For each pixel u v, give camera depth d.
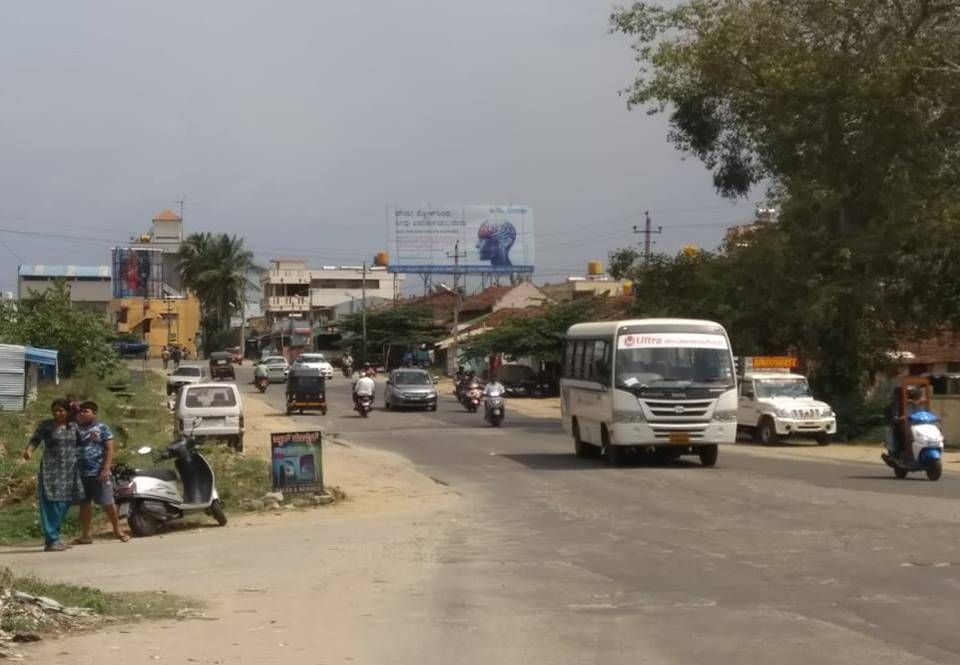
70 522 16.36
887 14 34.66
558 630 8.61
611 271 42.94
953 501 17.20
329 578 11.25
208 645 8.05
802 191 36.06
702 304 39.31
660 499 18.25
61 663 7.39
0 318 48.41
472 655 7.79
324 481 22.02
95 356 52.12
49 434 14.45
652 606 9.58
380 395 62.84
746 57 36.66
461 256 85.81
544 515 16.62
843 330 37.41
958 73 33.72
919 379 23.47
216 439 28.91
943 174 35.34
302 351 105.69
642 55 39.06
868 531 14.06
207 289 99.88
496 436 35.97
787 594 10.07
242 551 13.52
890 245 34.62
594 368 25.19
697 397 23.36
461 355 67.81
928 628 8.55
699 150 40.91
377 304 111.25
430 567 11.93
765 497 18.19
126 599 9.84
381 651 7.91
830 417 32.06
